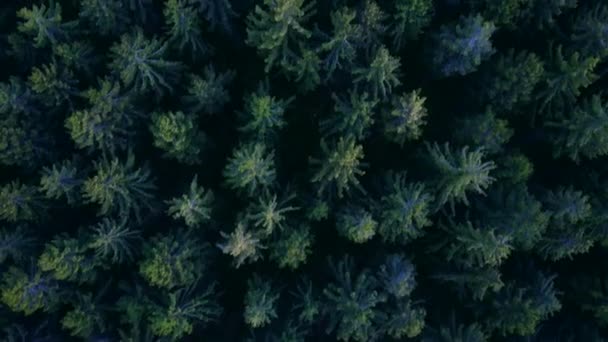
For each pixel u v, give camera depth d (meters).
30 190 14.28
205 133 14.90
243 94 15.22
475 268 15.43
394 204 14.68
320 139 15.21
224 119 15.59
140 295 14.56
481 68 15.41
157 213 15.09
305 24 14.40
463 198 14.46
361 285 14.76
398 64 13.91
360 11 14.00
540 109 15.52
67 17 14.71
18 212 14.45
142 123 14.66
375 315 14.88
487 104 15.73
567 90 15.12
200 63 14.95
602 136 14.95
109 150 14.23
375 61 13.66
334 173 14.24
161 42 13.88
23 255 14.54
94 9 13.51
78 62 13.97
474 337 15.66
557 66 15.11
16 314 15.05
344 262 15.21
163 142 14.02
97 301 14.76
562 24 15.64
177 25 13.60
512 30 15.45
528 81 14.63
